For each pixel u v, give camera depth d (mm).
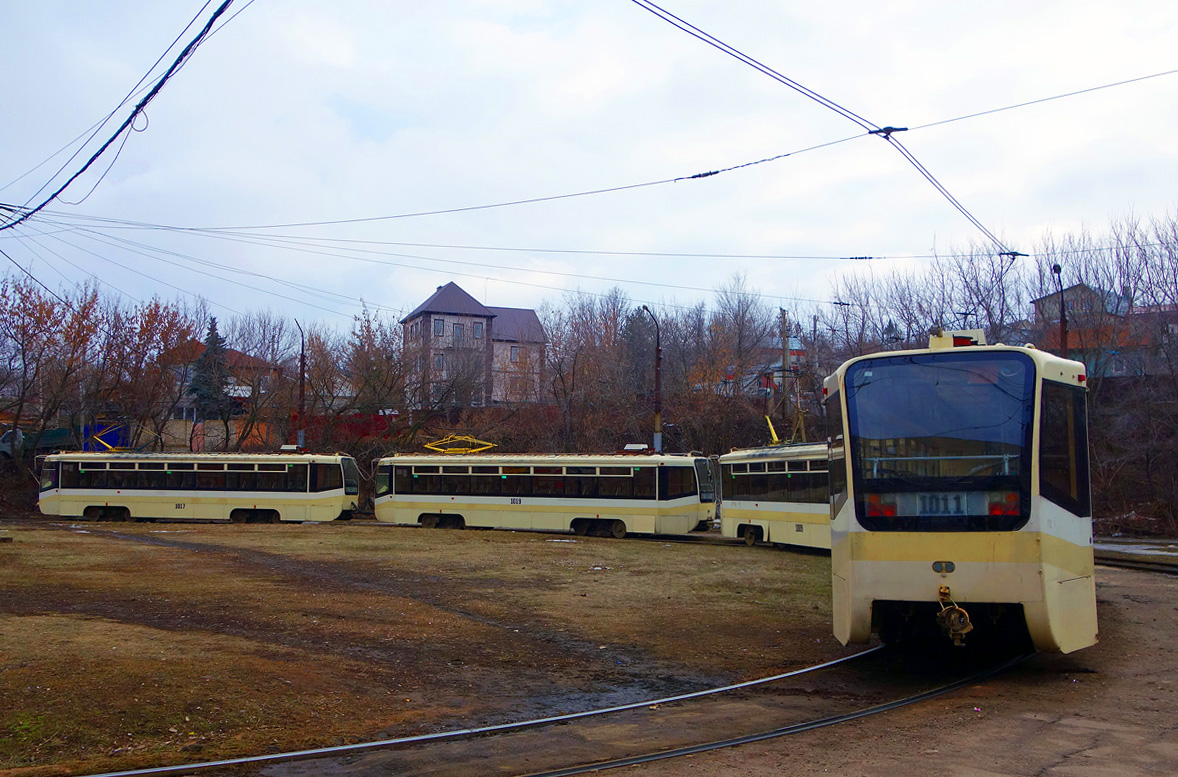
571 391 49094
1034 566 8578
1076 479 9305
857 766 6398
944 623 8758
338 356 49719
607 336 53594
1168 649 10961
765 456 25672
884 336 42531
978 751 6730
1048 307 37125
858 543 9141
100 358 43656
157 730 7262
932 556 8836
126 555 20938
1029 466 8758
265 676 9031
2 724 7176
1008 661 10320
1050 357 9398
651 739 7320
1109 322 35875
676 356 56469
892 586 8938
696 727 7703
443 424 50094
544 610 14008
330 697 8484
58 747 6781
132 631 11195
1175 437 33125
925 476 9031
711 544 26656
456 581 17281
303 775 6367
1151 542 29062
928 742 7031
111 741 6965
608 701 8734
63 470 36344
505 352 78062
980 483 8844
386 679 9344
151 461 35625
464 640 11555
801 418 34438
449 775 6375
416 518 32719
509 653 10875
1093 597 9344
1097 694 8680
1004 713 7957
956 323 39500
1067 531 8945
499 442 47906
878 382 9508
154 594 14648
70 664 9086
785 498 24641
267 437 48688
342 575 17906
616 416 49375
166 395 46219
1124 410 34625
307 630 11828
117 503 35656
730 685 9414
